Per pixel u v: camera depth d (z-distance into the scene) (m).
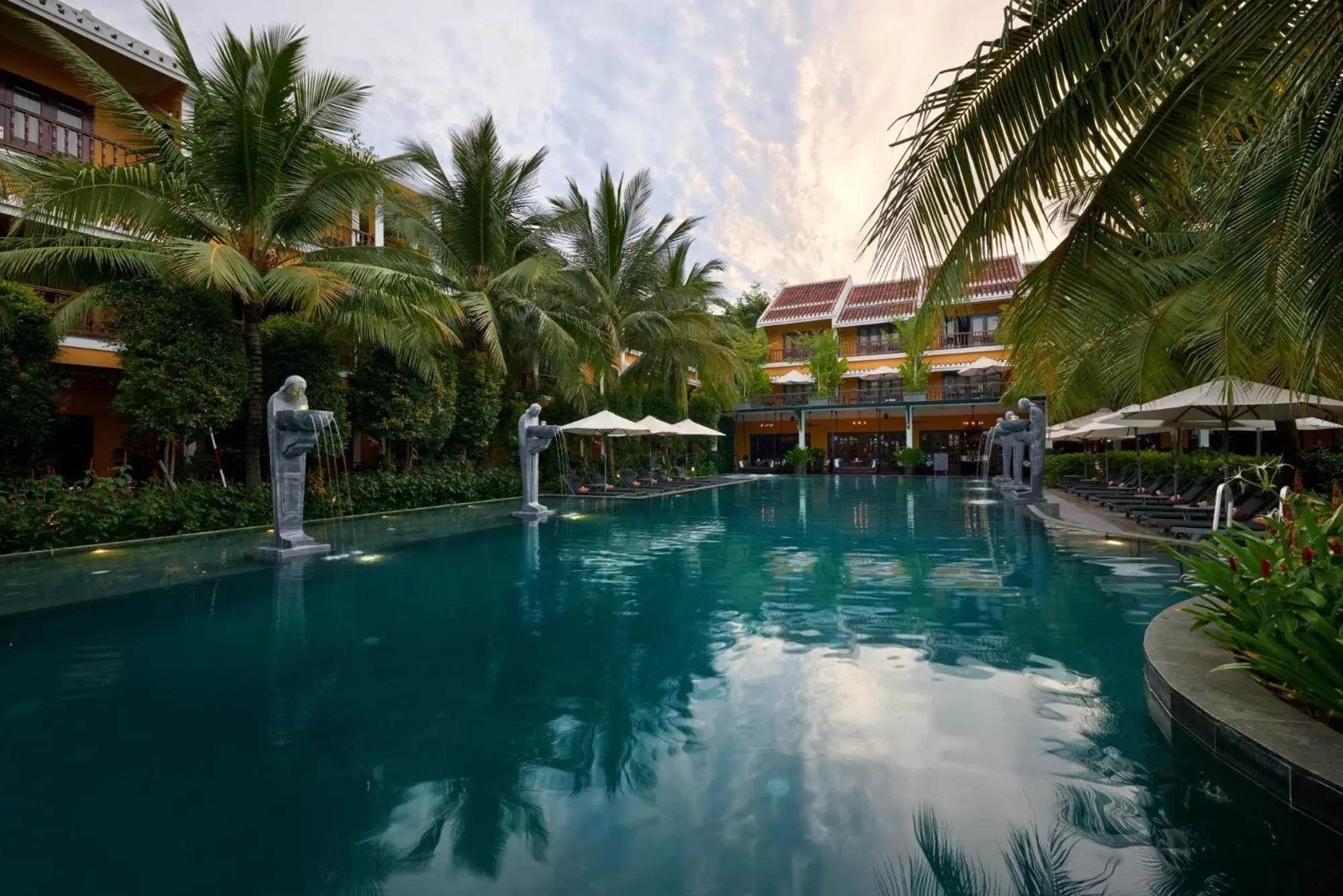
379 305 10.88
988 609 5.26
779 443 36.31
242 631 4.74
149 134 9.59
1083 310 3.87
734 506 14.77
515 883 1.95
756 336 36.31
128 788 2.53
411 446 13.97
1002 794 2.41
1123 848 2.07
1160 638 3.56
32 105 12.26
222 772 2.65
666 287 21.09
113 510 8.40
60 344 10.50
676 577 6.73
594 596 5.86
